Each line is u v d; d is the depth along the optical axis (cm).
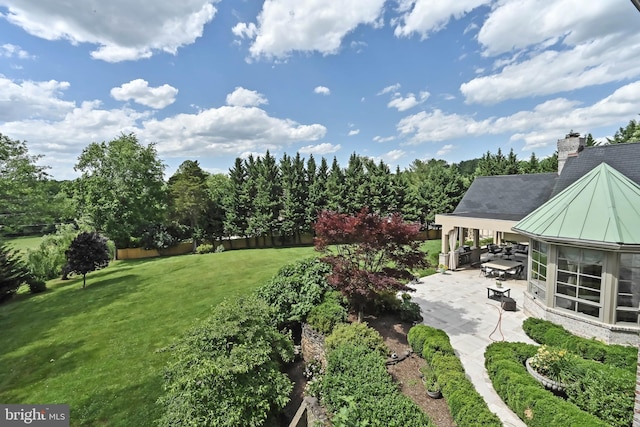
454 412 501
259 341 655
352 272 840
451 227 1593
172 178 3753
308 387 652
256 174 3391
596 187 901
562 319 877
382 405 477
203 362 570
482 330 916
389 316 949
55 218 2208
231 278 1753
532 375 609
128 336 1065
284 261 2217
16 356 956
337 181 3331
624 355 639
